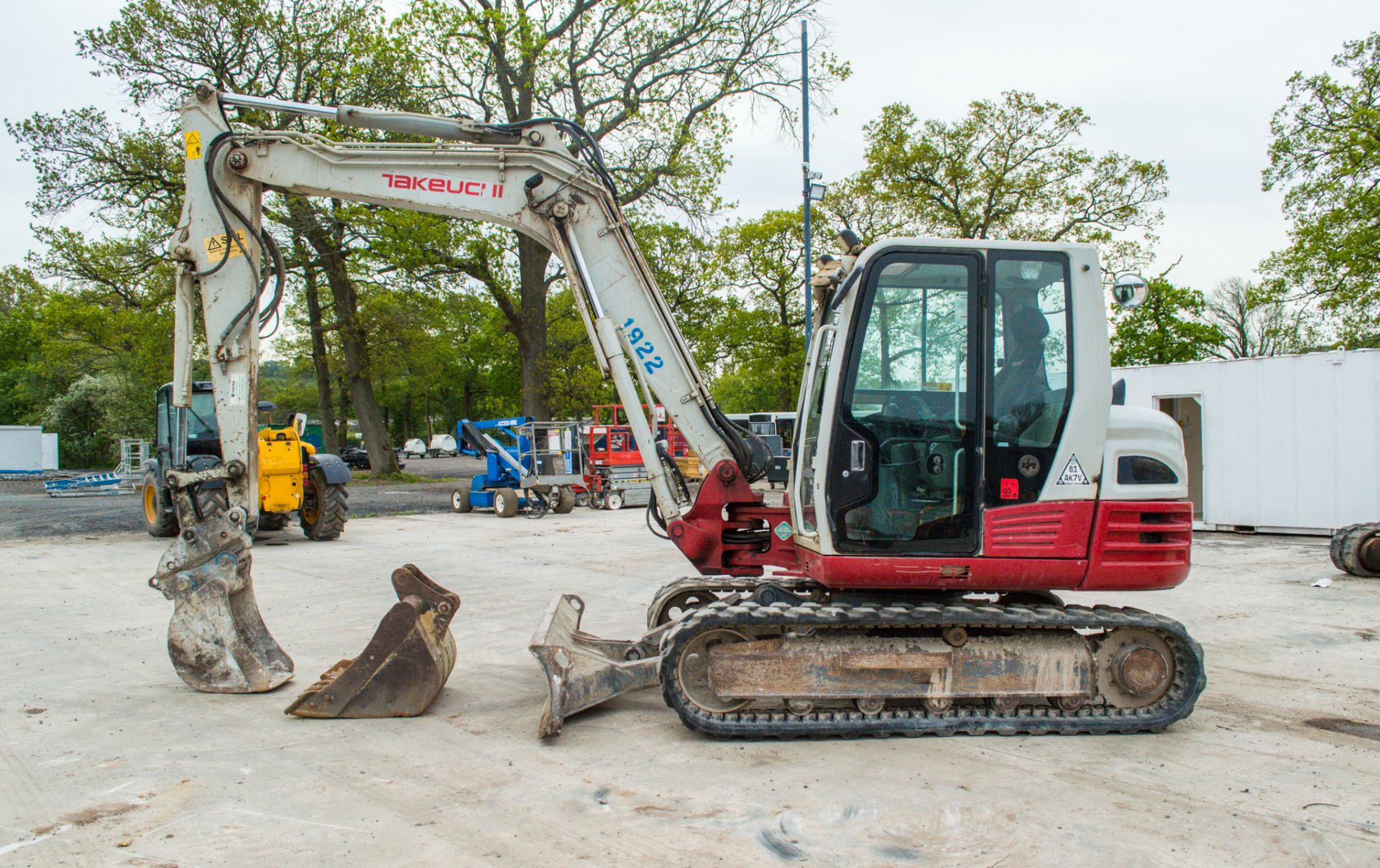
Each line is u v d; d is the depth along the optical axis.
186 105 5.43
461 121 5.49
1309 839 3.21
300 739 4.32
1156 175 27.25
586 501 18.92
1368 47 22.91
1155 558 4.46
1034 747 4.20
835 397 4.47
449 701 5.00
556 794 3.62
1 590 8.73
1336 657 6.01
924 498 4.45
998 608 4.49
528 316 24.73
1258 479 12.85
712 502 5.45
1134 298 4.43
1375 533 9.03
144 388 38.81
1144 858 3.05
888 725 4.32
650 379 5.54
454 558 11.05
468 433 17.70
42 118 21.38
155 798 3.59
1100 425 4.44
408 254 22.78
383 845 3.14
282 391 62.28
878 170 30.25
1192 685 4.41
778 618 4.31
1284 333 41.38
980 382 4.43
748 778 3.80
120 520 16.20
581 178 5.48
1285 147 24.27
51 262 26.36
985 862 3.01
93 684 5.34
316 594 8.41
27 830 3.28
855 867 2.98
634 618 7.27
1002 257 4.49
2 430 35.50
